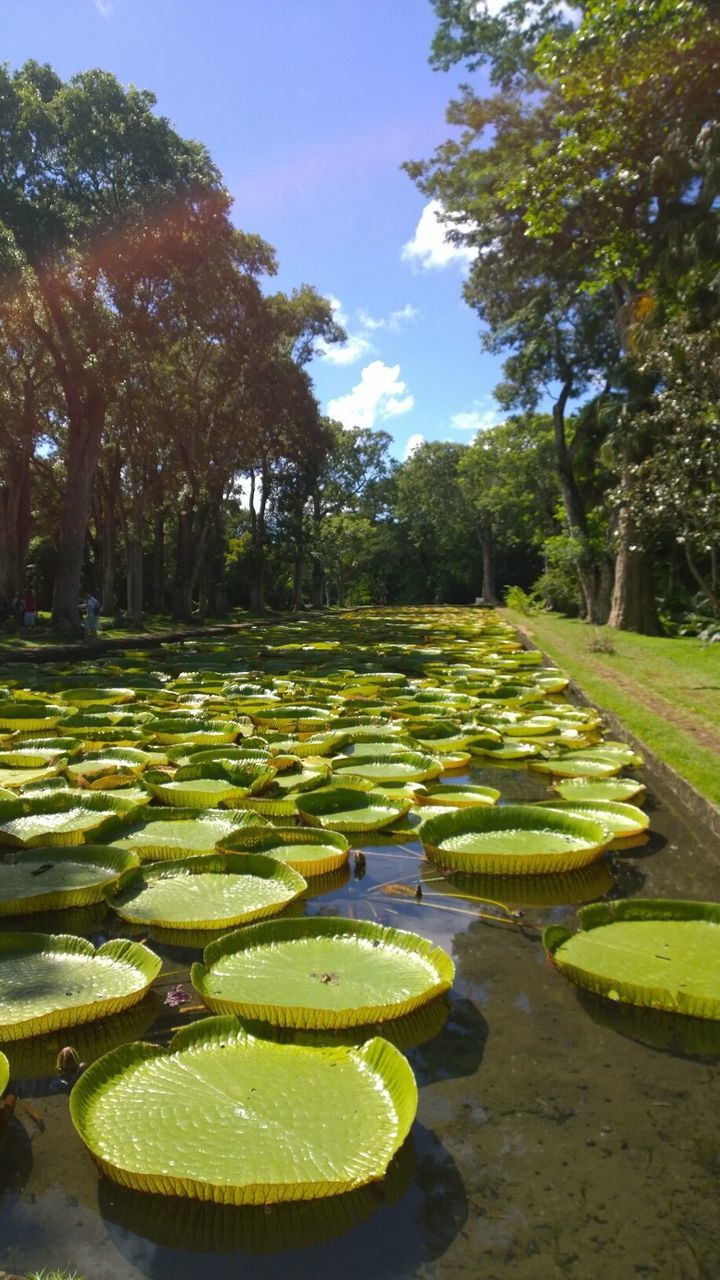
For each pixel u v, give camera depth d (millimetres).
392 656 14141
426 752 6441
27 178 16625
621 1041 2562
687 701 8648
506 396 24875
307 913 3555
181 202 17891
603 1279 1659
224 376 26062
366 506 52344
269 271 24188
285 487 35219
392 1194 1908
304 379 30641
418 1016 2674
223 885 3666
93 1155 1888
